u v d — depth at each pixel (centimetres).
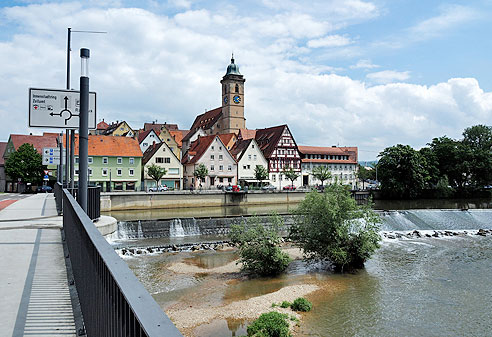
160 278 2769
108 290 353
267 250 2870
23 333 601
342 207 3158
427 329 1988
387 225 5159
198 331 1884
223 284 2650
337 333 1909
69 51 1780
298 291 2514
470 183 9625
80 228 657
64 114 1370
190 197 6800
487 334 1944
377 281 2780
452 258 3509
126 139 7888
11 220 1898
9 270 963
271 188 8319
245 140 9381
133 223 4231
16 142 8362
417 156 8600
